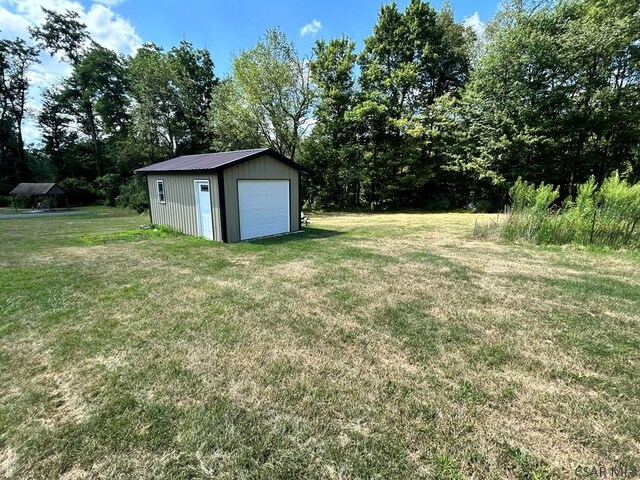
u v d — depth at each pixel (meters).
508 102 15.48
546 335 3.24
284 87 17.47
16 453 1.82
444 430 1.98
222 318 3.61
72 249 7.44
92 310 3.83
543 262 6.13
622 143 15.02
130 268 5.71
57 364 2.70
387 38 18.69
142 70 20.81
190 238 8.83
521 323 3.51
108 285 4.76
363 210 19.81
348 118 18.25
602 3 13.65
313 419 2.07
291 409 2.16
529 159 16.27
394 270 5.56
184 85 21.92
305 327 3.39
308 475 1.67
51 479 1.66
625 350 2.95
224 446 1.85
